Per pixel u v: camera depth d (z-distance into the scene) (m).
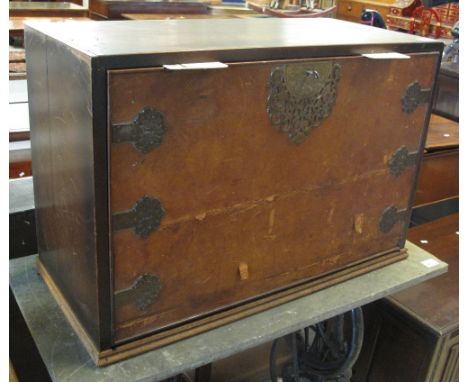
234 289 1.16
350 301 1.28
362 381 1.91
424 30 3.02
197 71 0.92
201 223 1.05
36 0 3.19
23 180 1.63
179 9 3.20
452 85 2.68
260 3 3.71
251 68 0.99
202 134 0.98
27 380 1.62
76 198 0.97
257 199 1.11
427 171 2.29
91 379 0.98
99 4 3.05
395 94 1.27
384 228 1.43
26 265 1.33
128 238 0.96
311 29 1.31
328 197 1.25
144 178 0.94
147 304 1.03
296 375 1.67
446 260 1.93
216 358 1.07
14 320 1.54
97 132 0.86
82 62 0.85
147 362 1.03
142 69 0.87
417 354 1.70
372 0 3.46
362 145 1.26
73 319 1.10
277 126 1.07
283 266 1.23
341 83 1.14
